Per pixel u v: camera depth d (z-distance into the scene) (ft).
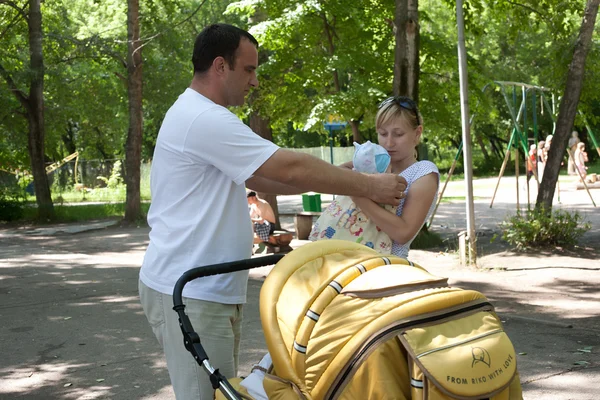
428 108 53.47
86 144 156.66
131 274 37.96
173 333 10.69
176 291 10.05
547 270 34.53
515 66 122.31
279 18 49.34
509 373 8.27
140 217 72.64
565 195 81.35
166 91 89.15
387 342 8.11
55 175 137.59
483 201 77.30
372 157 10.74
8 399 18.04
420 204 10.57
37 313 28.14
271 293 9.38
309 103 56.03
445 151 193.57
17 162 96.53
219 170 10.61
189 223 10.62
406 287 8.56
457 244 44.93
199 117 10.37
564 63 50.21
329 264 9.41
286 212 76.74
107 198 124.26
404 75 44.32
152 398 17.78
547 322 24.44
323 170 10.11
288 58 53.93
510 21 57.36
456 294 8.49
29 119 81.97
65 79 90.38
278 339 9.04
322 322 8.70
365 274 9.01
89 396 18.07
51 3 90.38
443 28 87.15
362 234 10.78
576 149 91.86
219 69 10.78
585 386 17.79
